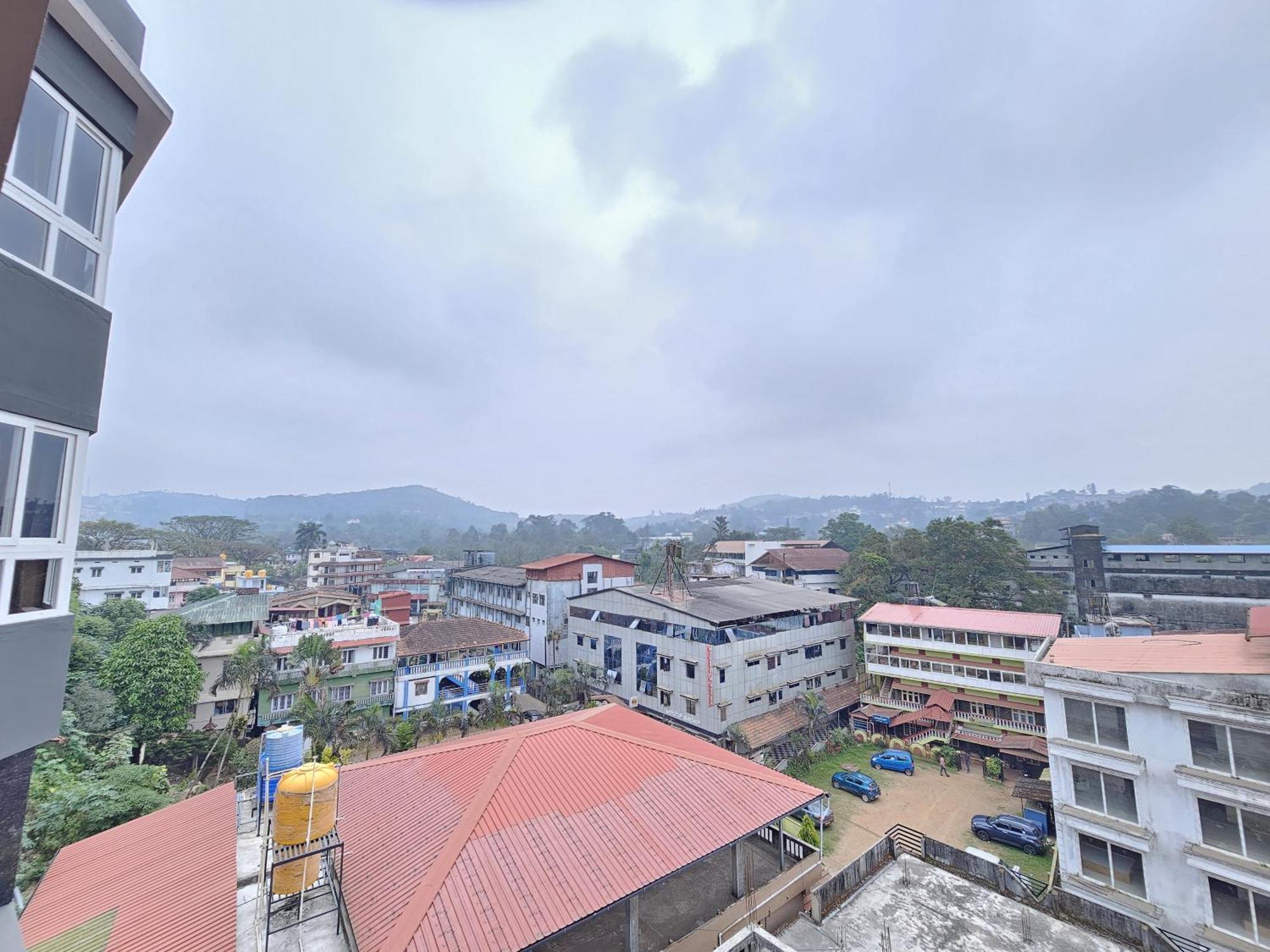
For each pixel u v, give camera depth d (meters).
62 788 19.53
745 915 13.82
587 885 11.00
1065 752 19.22
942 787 29.91
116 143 7.18
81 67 6.61
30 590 5.99
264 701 34.78
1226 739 16.34
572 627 48.19
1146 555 54.19
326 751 25.89
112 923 11.02
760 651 36.47
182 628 32.69
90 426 6.59
